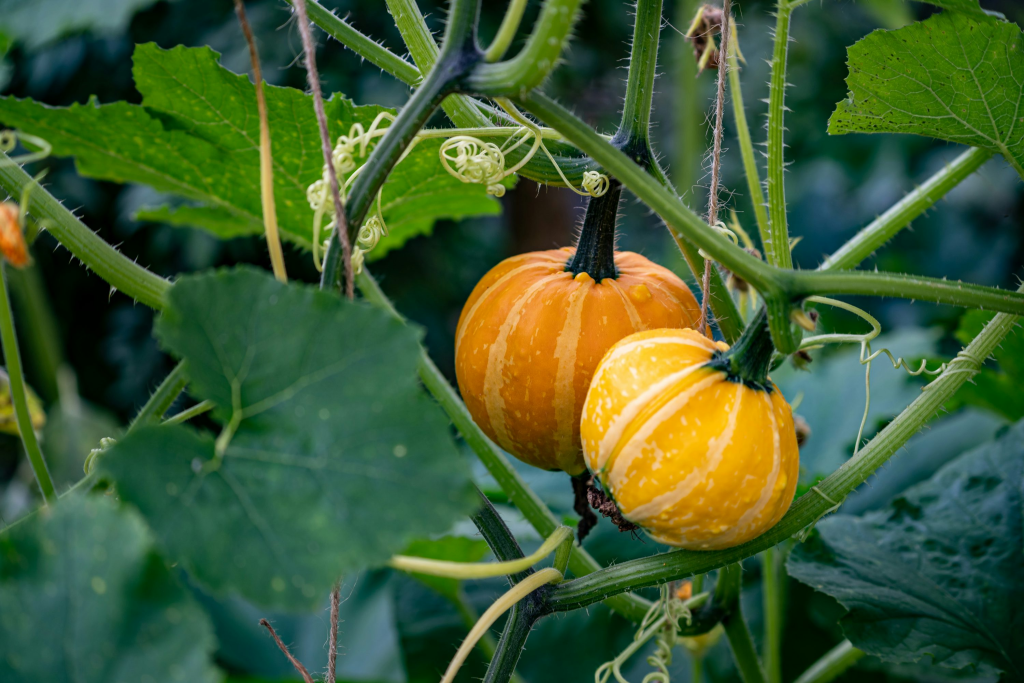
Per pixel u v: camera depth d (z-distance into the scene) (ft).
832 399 4.87
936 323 5.34
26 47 5.12
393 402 2.27
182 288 2.27
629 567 2.69
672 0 8.13
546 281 2.82
